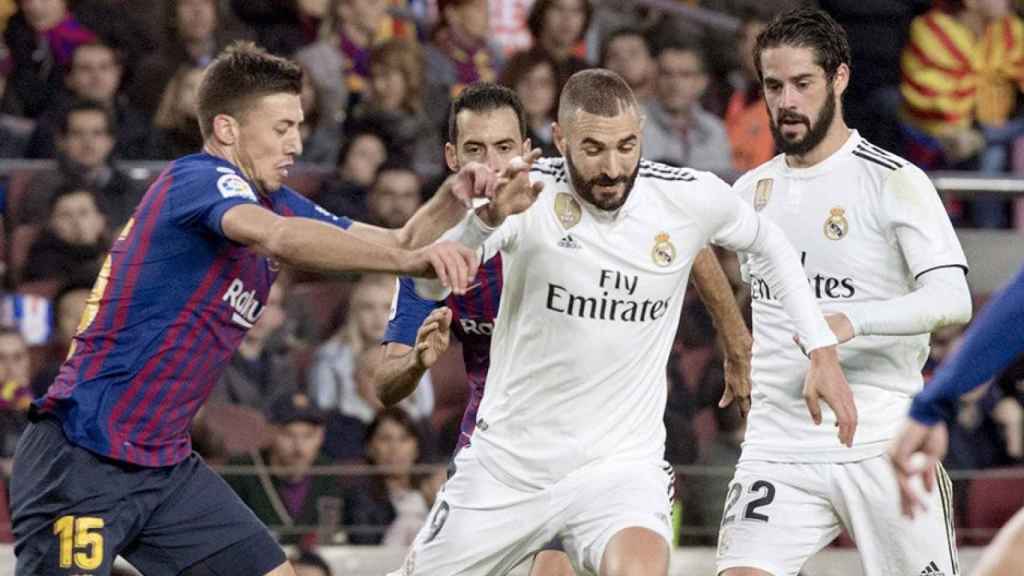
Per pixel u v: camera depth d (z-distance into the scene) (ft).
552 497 36.88
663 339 37.06
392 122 69.21
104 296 35.40
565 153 35.04
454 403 62.95
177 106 68.33
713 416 62.03
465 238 31.89
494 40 77.87
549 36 73.92
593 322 36.04
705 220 36.17
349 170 67.21
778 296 36.86
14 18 71.26
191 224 34.40
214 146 36.09
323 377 61.57
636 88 73.97
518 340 36.70
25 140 70.13
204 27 70.95
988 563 27.63
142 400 35.60
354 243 30.63
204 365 36.09
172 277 35.04
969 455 61.62
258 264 35.99
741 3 80.53
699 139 74.38
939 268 37.91
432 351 36.70
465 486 37.86
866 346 39.32
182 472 36.96
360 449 60.23
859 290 39.40
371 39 73.51
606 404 36.70
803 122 38.93
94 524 35.42
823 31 38.78
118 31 72.79
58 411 35.53
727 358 40.52
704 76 74.23
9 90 70.95
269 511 55.11
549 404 36.70
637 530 35.27
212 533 37.11
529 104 69.82
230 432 57.98
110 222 65.21
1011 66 79.61
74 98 69.31
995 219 73.77
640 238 35.81
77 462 35.35
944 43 78.48
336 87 71.82
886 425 39.32
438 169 69.62
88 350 35.50
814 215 39.60
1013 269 71.05
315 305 63.82
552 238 35.68
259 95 35.81
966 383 25.41
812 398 35.70
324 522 55.57
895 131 78.13
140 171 66.33
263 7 72.95
